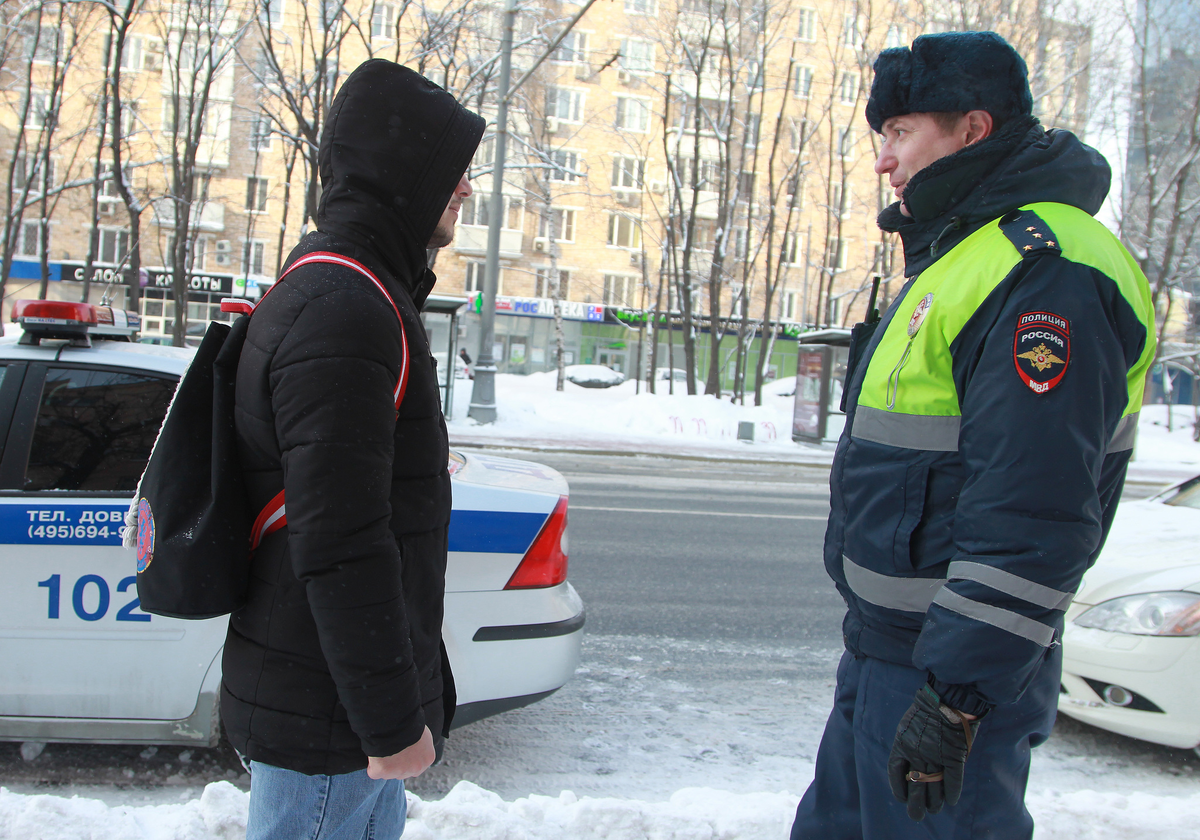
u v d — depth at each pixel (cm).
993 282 155
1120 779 364
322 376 136
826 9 3656
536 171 2731
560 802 266
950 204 172
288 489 137
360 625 135
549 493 333
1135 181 2353
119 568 292
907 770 153
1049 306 147
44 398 300
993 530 142
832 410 2017
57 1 2055
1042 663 168
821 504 1167
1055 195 163
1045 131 174
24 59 2350
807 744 381
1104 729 390
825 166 3816
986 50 172
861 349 197
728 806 269
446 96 161
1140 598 374
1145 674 360
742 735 388
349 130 155
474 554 310
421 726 142
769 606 611
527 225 4066
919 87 175
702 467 1575
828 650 518
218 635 296
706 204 3819
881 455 169
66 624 291
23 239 3538
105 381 305
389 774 142
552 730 382
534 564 320
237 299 216
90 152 3291
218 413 150
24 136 2525
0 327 2011
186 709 296
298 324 140
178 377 308
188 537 148
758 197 3806
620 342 4188
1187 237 2356
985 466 146
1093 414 143
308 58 2673
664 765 353
